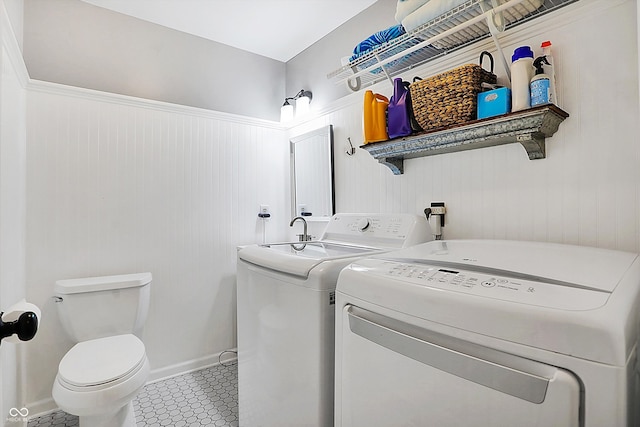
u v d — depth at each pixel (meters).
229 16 2.22
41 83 1.84
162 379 2.22
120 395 1.34
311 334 1.12
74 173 1.94
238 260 1.60
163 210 2.25
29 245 1.80
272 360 1.31
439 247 1.15
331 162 2.27
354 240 1.73
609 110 1.10
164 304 2.25
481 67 1.31
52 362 1.87
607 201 1.11
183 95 2.39
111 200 2.06
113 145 2.07
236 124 2.58
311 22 2.29
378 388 0.83
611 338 0.51
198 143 2.40
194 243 2.37
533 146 1.22
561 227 1.21
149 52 2.26
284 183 2.82
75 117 1.96
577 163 1.17
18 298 1.59
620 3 1.08
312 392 1.11
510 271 0.77
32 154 1.82
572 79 1.18
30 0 1.88
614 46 1.09
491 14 1.14
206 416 1.80
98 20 2.09
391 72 1.82
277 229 2.77
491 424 0.62
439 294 0.72
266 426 1.36
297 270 1.17
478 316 0.65
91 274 1.99
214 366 2.41
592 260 0.84
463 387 0.66
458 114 1.28
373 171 1.97
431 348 0.71
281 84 2.88
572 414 0.53
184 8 2.13
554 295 0.62
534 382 0.57
